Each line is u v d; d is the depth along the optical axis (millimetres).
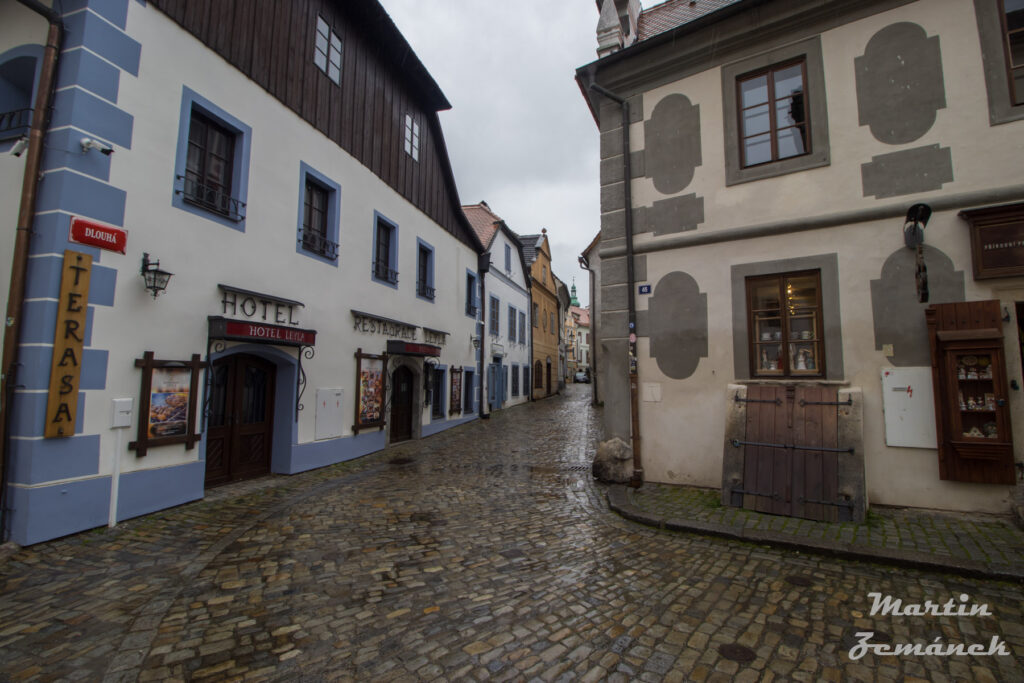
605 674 2816
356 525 5715
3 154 5668
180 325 6473
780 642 3145
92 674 2861
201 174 7156
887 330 5871
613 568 4402
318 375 9273
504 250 22484
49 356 5039
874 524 5180
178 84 6562
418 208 13672
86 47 5426
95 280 5445
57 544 4965
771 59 6785
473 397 17703
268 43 8297
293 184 8750
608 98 8078
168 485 6266
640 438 7387
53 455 5047
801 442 5844
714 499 6328
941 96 5793
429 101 14078
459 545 5035
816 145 6406
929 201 5738
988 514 5262
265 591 3963
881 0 6129
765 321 6703
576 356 78438
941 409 5430
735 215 6895
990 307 5270
